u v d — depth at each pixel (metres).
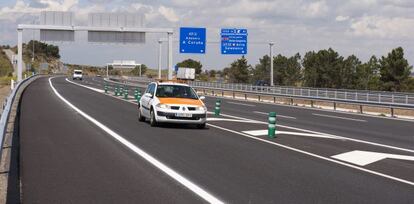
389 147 16.30
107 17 57.25
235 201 8.29
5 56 155.62
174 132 18.33
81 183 9.42
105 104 33.19
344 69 107.38
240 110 33.62
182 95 20.48
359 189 9.51
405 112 36.06
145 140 15.80
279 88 52.97
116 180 9.77
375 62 115.50
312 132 20.30
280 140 16.92
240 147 14.88
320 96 44.03
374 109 38.72
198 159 12.46
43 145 14.19
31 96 40.25
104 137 16.27
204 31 54.59
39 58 183.50
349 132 21.12
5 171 10.43
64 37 57.69
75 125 19.73
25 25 58.84
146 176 10.21
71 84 71.94
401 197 8.92
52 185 9.22
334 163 12.49
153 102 19.94
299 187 9.52
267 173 10.88
